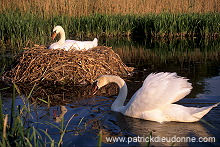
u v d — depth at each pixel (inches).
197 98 290.2
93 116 251.0
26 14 736.3
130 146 191.0
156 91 238.1
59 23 753.0
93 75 372.5
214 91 310.7
